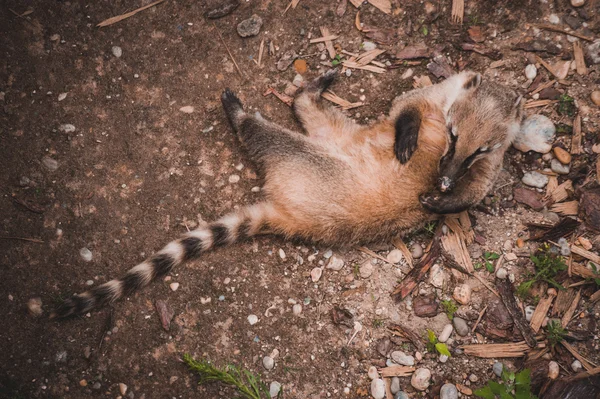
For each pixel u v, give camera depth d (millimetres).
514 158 1057
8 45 1052
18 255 996
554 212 1031
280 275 1007
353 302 997
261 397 960
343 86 1081
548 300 993
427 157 1009
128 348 973
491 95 992
